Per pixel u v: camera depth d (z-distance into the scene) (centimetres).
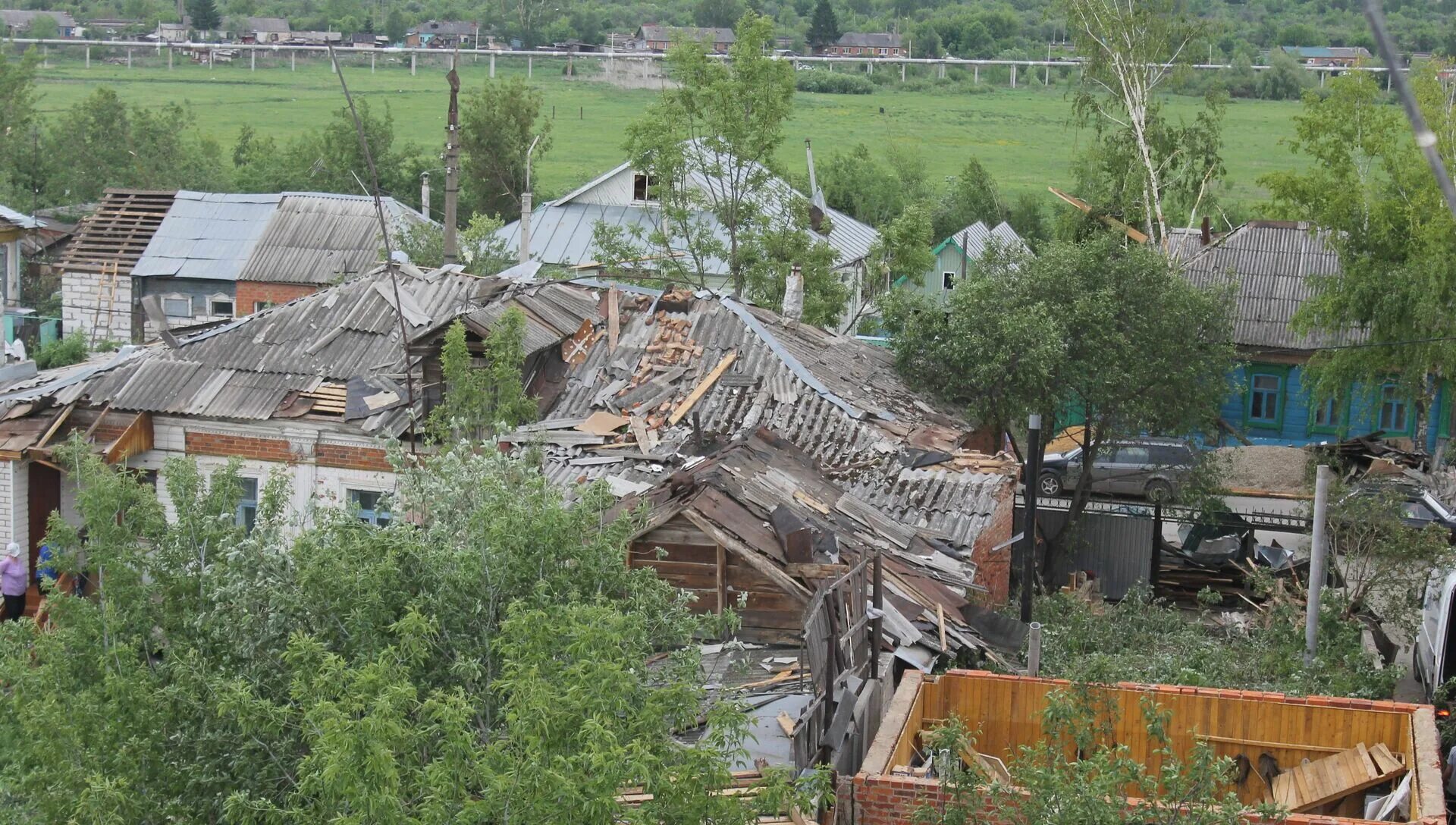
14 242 3741
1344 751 1234
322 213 4147
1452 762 1395
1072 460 3105
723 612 1211
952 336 2266
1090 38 4009
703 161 3322
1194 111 8162
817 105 9531
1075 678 1220
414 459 1588
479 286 2178
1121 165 3959
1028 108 9681
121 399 2031
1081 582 2353
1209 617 2245
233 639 1036
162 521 1137
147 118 5838
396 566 1070
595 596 1087
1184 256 3875
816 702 1205
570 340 2102
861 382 2191
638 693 970
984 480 1892
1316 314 3006
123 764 941
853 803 1102
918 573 1619
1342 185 2975
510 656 954
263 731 952
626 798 980
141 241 4094
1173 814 968
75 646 1033
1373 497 2034
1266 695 1252
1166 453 3069
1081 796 945
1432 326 2827
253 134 6712
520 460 1220
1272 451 3350
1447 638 1670
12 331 3678
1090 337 2273
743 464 1716
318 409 1994
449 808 802
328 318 2147
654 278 3272
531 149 4594
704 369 2083
